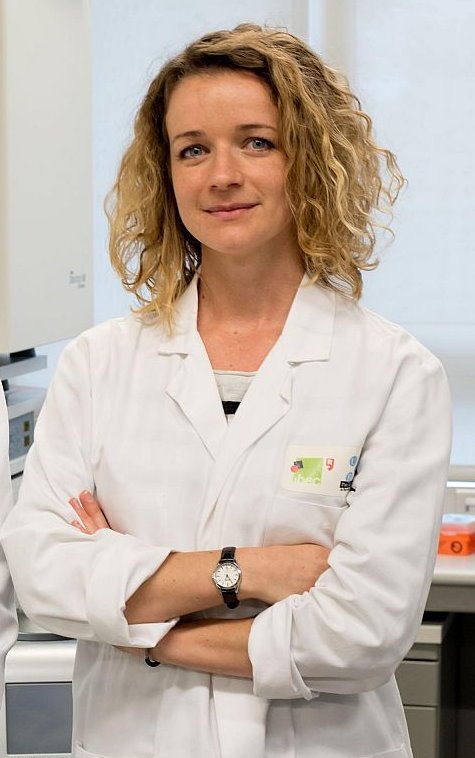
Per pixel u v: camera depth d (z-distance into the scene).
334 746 1.62
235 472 1.64
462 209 3.60
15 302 2.59
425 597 1.62
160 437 1.69
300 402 1.67
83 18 2.92
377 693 1.69
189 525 1.65
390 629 1.55
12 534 1.69
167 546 1.65
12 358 3.03
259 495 1.63
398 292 3.65
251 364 1.72
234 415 1.68
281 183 1.65
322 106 1.69
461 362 3.64
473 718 3.51
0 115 2.52
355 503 1.61
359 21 3.59
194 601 1.59
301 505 1.62
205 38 1.70
